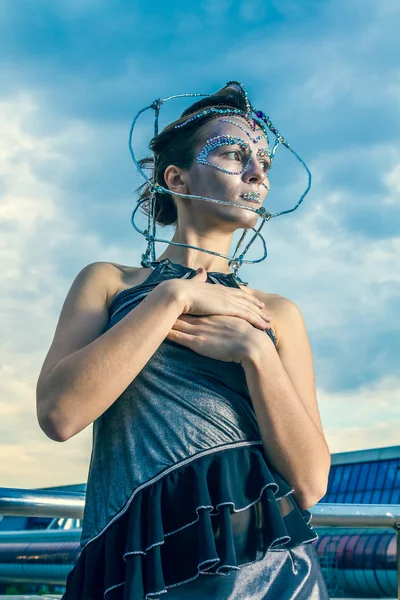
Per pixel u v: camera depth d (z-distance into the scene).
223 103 2.34
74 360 1.94
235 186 2.24
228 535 1.83
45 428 1.95
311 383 2.29
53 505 2.50
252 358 1.98
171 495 1.87
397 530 2.95
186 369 2.01
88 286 2.18
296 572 1.97
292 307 2.36
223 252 2.33
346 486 32.66
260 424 2.01
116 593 1.85
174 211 2.49
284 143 2.34
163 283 2.01
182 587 1.86
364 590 16.61
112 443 1.98
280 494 1.96
